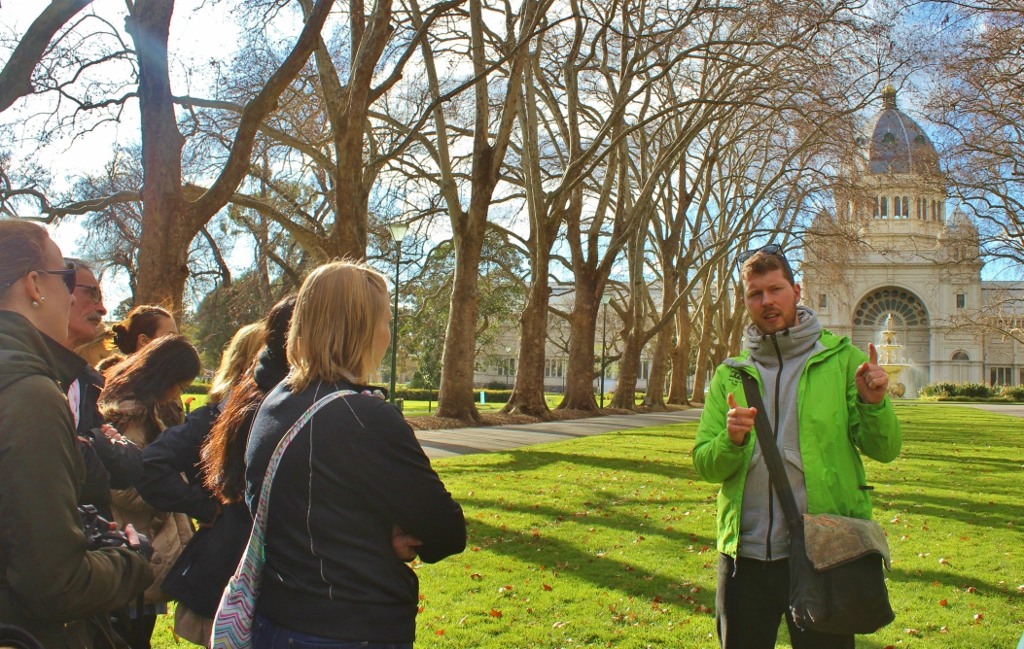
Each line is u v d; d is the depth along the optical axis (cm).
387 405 216
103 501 274
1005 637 503
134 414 338
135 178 2131
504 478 1205
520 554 702
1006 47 2053
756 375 298
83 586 200
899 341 8688
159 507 292
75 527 198
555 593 581
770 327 304
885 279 8512
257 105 1167
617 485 1145
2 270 217
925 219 8506
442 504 211
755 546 288
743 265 312
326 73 1579
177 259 1148
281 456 209
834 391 287
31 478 190
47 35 1066
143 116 1150
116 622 291
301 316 223
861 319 8831
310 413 210
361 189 1680
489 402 5638
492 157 2189
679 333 4709
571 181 2381
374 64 1360
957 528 862
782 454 286
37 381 201
